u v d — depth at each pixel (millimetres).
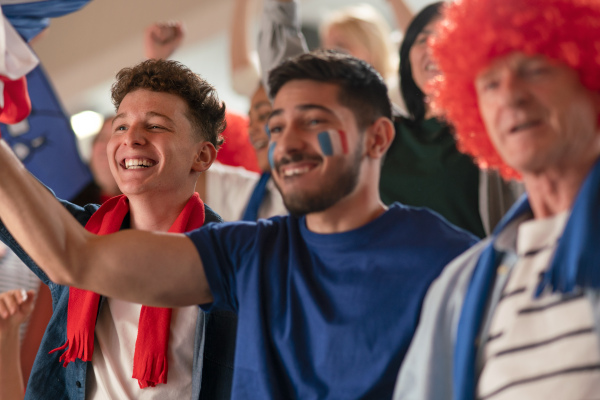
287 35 3088
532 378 1368
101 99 7398
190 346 2162
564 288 1346
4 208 1753
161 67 2354
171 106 2295
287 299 1718
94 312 2180
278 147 1707
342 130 1701
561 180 1431
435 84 1776
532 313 1414
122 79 2395
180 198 2312
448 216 2543
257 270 1771
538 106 1409
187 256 1804
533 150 1398
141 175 2242
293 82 1751
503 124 1431
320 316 1666
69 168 3418
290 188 1698
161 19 6660
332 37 3549
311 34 6086
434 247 1670
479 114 1598
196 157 2344
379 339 1627
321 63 1751
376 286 1658
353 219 1733
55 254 1758
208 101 2373
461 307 1522
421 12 2689
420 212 1746
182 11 6539
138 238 1792
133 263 1771
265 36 3119
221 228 1867
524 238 1470
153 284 1787
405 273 1657
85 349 2143
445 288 1557
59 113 3420
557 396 1327
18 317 2512
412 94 2703
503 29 1446
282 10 3080
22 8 2396
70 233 1783
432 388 1516
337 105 1715
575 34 1411
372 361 1620
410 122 2691
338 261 1704
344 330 1645
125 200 2344
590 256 1327
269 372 1676
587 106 1416
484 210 2523
